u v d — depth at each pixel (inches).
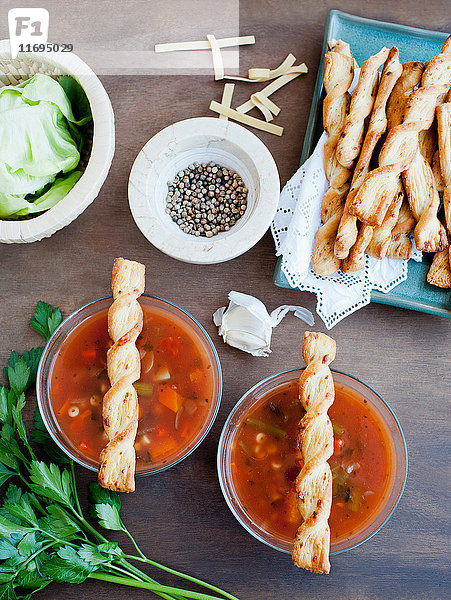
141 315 18.5
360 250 19.5
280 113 21.3
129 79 21.4
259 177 19.7
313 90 21.4
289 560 20.2
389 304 20.4
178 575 19.6
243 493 19.0
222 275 21.0
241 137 19.8
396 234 19.8
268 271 21.0
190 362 19.4
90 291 21.0
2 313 21.0
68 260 21.0
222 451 19.0
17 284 21.0
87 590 20.0
